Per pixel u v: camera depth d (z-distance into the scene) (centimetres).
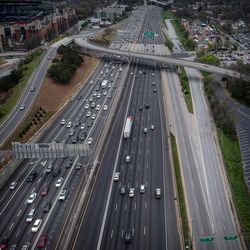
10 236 12431
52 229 12706
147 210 13725
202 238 11588
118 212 13625
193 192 14888
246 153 18412
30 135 19425
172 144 18675
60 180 15412
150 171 16238
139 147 18362
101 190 14912
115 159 17238
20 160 17088
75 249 11862
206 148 18388
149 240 12250
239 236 12512
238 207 14062
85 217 13362
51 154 15200
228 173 16262
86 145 15062
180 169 16475
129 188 15000
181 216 13412
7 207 13950
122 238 12344
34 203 14112
